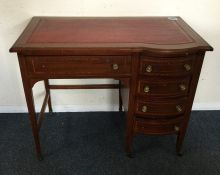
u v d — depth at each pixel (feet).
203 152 5.65
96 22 5.13
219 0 5.45
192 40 4.33
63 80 6.23
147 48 4.04
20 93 6.48
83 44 4.06
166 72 4.33
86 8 5.46
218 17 5.66
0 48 5.77
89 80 6.31
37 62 4.09
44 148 5.65
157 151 5.65
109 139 5.94
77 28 4.76
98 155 5.50
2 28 5.54
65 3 5.37
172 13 5.62
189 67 4.32
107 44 4.09
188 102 4.80
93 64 4.19
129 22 5.17
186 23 5.29
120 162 5.34
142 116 4.92
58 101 6.64
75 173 5.08
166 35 4.53
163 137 6.05
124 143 5.82
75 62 4.15
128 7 5.49
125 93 5.34
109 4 5.44
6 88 6.37
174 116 4.96
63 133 6.09
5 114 6.68
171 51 4.00
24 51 3.91
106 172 5.11
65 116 6.64
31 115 4.73
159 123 4.96
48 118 6.56
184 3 5.49
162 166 5.28
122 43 4.15
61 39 4.23
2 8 5.32
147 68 4.28
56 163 5.29
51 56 4.05
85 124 6.39
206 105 6.92
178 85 4.53
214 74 6.45
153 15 5.62
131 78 4.41
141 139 5.97
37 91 6.41
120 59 4.17
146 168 5.22
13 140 5.85
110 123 6.44
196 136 6.08
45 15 5.49
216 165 5.33
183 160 5.44
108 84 6.15
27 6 5.35
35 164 5.26
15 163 5.28
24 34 4.41
